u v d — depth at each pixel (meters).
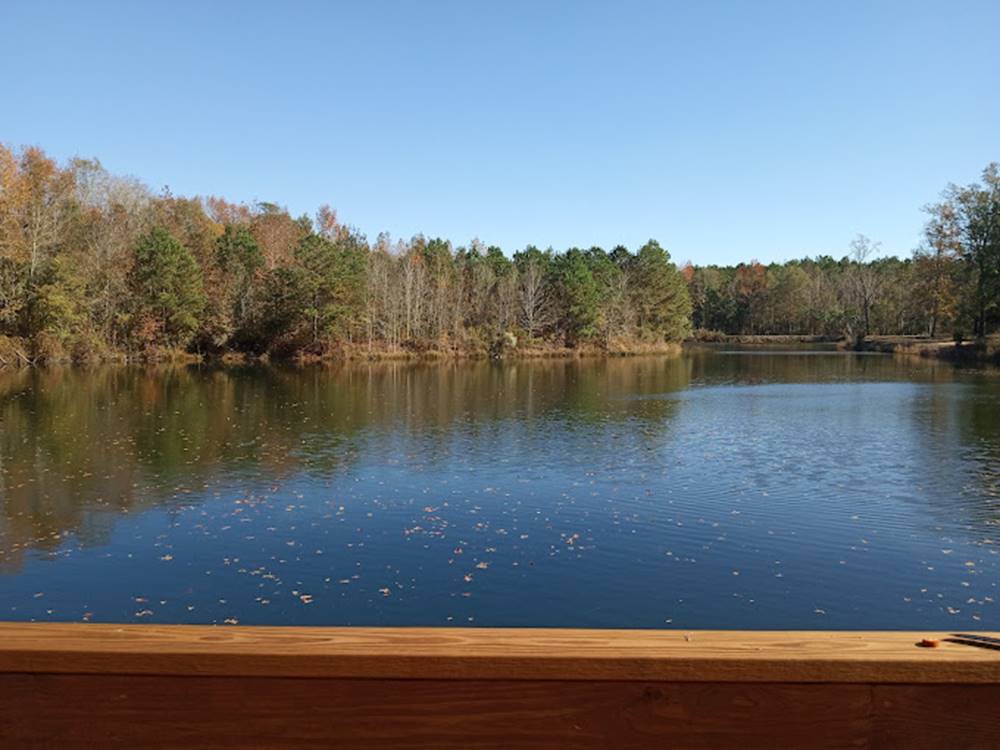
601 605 8.51
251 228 70.31
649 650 1.60
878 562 9.90
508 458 17.09
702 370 47.38
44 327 42.62
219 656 1.58
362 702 1.59
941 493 13.66
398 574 9.46
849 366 49.44
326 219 84.69
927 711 1.57
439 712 1.59
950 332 70.62
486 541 10.80
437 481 14.70
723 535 11.06
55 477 14.95
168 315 50.03
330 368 47.88
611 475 15.26
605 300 71.81
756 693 1.58
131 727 1.60
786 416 24.45
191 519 11.95
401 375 42.34
